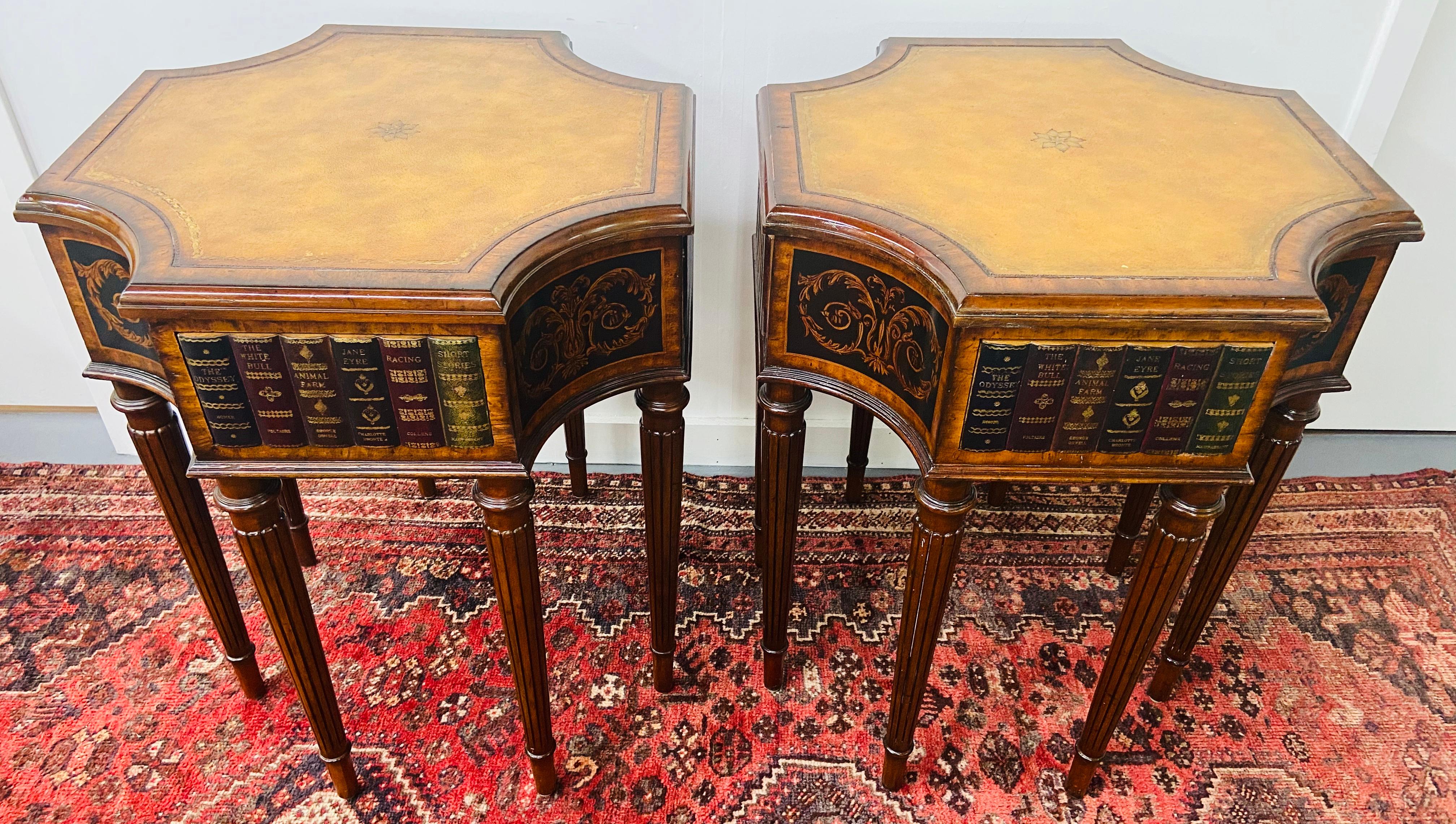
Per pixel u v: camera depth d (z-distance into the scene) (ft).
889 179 4.46
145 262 3.76
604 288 4.30
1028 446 4.07
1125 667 4.89
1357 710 5.98
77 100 6.51
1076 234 4.07
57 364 7.93
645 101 5.19
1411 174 7.00
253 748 5.69
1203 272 3.83
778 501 5.21
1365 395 7.99
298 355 3.78
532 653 4.81
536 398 4.24
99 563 6.82
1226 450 4.06
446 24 6.29
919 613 4.69
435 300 3.65
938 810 5.43
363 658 6.21
